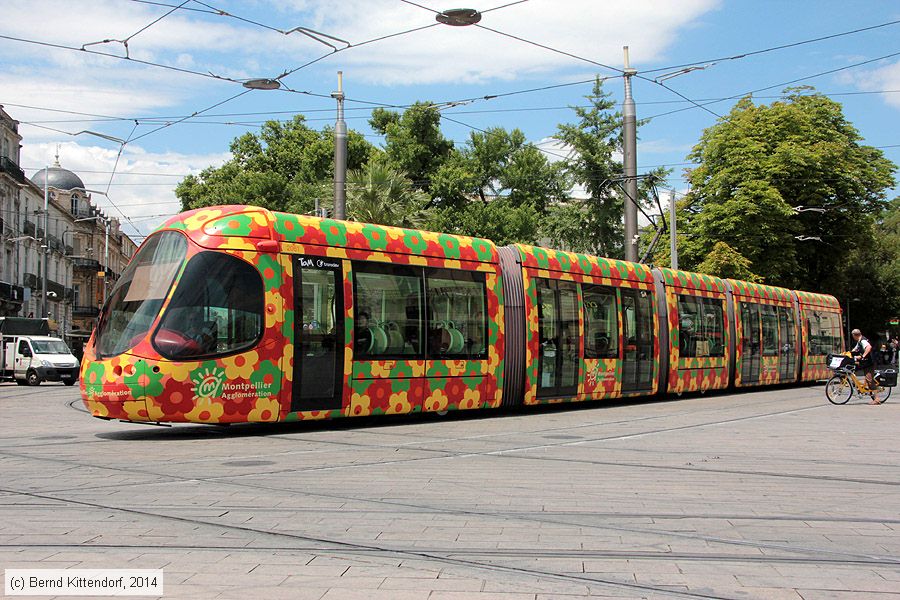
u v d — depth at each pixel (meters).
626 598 5.02
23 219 60.38
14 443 12.40
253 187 53.28
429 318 15.88
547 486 8.81
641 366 21.45
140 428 14.80
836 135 43.69
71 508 7.45
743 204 39.53
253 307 13.38
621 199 50.44
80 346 77.50
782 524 7.15
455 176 53.28
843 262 46.72
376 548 6.12
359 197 33.62
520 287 17.88
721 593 5.15
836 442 13.38
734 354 26.08
